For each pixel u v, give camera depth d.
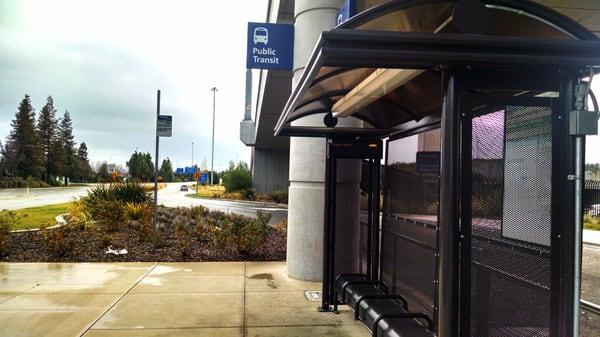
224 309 5.51
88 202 13.06
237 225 9.39
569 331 2.66
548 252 2.72
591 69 2.66
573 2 6.18
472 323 2.70
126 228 11.45
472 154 2.69
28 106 73.12
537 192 2.74
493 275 2.71
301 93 3.18
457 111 2.63
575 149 2.69
